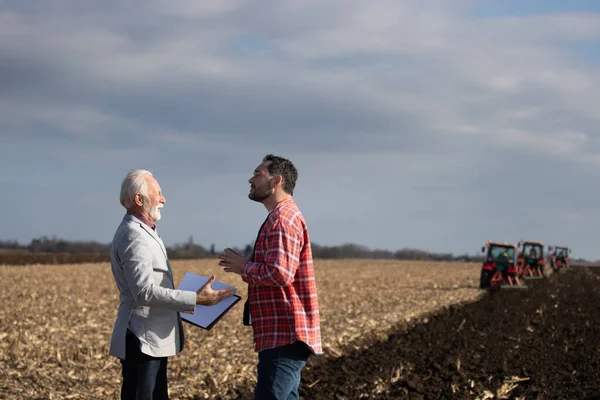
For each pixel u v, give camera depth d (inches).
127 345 186.2
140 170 193.5
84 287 829.2
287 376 185.2
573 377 348.8
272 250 183.8
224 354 375.9
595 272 1643.7
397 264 2006.6
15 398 275.3
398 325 524.4
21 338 394.9
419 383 327.6
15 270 1159.0
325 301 695.1
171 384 310.2
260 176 194.2
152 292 179.6
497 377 349.1
